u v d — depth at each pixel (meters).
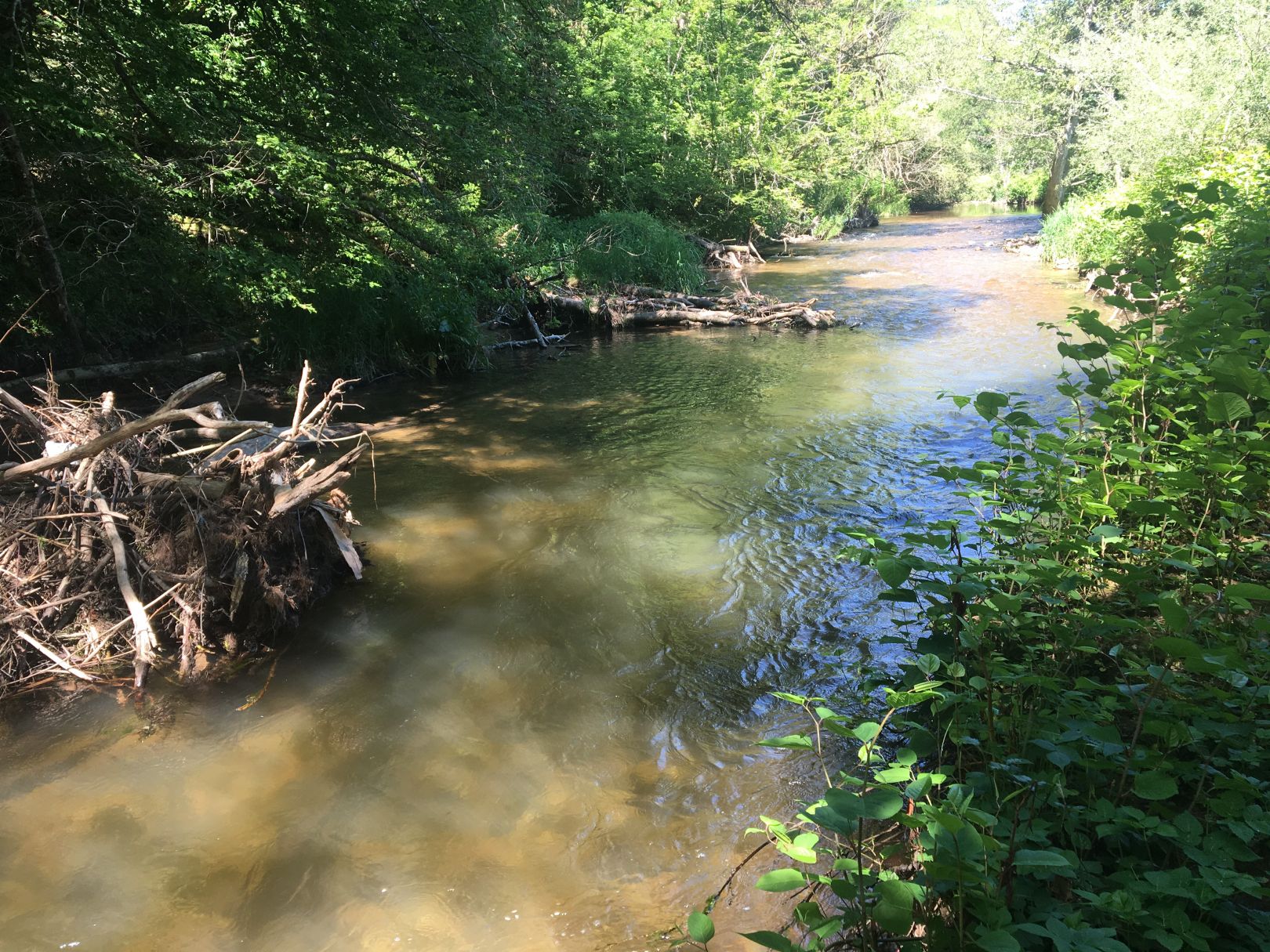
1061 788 2.18
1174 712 2.49
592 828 3.04
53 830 3.08
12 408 4.83
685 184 25.59
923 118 40.91
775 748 3.46
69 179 8.52
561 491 6.64
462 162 10.40
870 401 9.17
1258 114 19.25
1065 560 3.85
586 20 21.58
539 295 14.20
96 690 4.03
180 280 9.04
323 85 9.17
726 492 6.53
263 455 4.67
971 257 23.14
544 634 4.47
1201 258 7.11
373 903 2.73
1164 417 4.13
